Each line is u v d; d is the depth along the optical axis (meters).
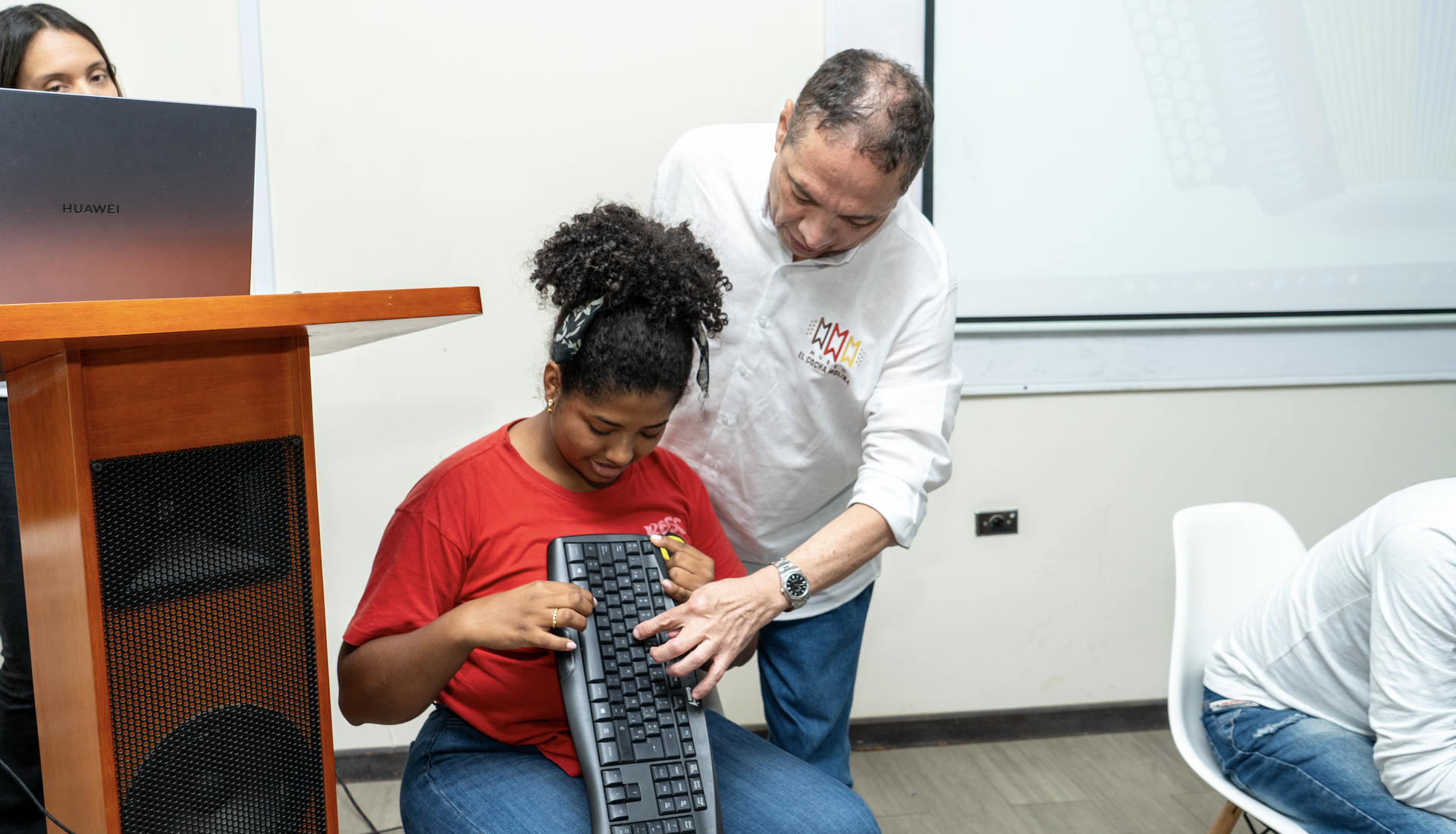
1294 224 2.20
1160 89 2.11
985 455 2.23
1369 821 1.19
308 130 1.91
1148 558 2.32
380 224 1.96
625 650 0.89
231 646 0.72
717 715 1.14
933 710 2.31
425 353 2.02
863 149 1.00
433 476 1.00
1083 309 2.18
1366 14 2.12
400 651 0.88
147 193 0.71
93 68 1.40
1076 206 2.13
